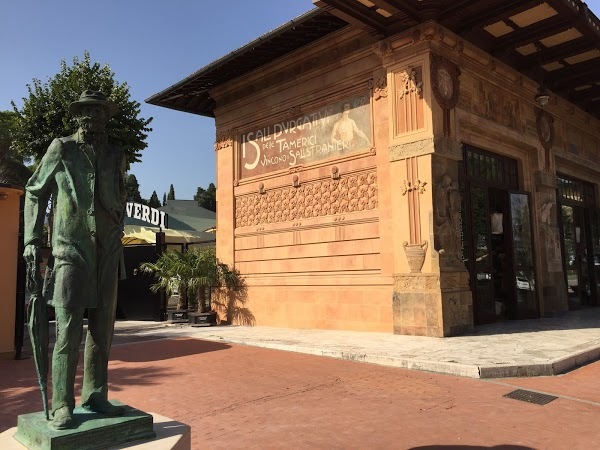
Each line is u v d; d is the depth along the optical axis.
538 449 4.21
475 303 11.52
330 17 11.48
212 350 9.77
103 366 3.33
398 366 7.57
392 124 10.74
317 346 9.16
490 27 11.55
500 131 12.26
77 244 3.16
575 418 5.04
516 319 12.62
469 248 11.64
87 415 3.11
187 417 5.38
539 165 13.85
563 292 14.11
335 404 5.70
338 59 12.24
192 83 14.99
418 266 10.10
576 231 16.75
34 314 3.13
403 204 10.46
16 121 14.19
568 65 13.93
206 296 15.38
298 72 13.30
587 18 11.15
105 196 3.29
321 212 12.47
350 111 12.00
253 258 14.15
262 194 14.12
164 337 11.97
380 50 10.95
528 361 7.08
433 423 4.93
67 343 3.05
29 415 3.21
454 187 10.51
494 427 4.79
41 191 3.24
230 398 6.11
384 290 10.84
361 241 11.47
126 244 18.31
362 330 11.23
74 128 13.22
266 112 14.09
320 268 12.30
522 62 13.28
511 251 12.80
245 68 14.27
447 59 10.74
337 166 12.11
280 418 5.24
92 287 3.17
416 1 9.93
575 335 9.58
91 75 14.02
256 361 8.46
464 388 6.23
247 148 14.80
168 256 15.20
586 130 17.02
